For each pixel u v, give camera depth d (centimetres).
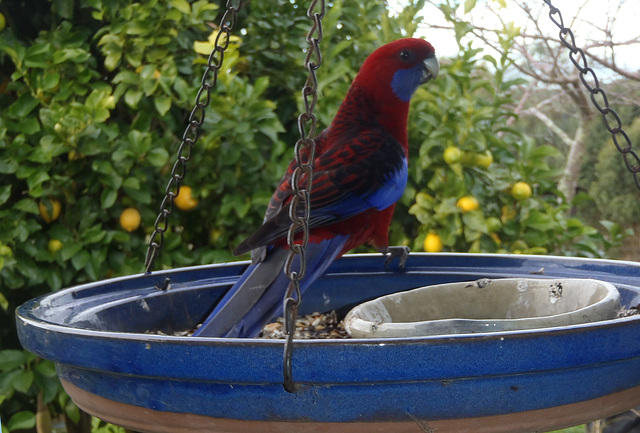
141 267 339
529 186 353
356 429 129
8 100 356
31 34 377
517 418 133
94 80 367
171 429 139
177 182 210
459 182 334
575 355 127
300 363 122
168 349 127
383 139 233
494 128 417
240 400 130
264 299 176
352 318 175
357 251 381
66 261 342
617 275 220
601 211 856
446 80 345
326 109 344
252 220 348
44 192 325
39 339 144
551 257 238
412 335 156
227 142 327
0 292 341
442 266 248
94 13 336
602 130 879
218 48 202
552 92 929
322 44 350
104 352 133
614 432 245
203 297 215
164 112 321
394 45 245
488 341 122
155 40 335
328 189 211
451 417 129
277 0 369
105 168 317
